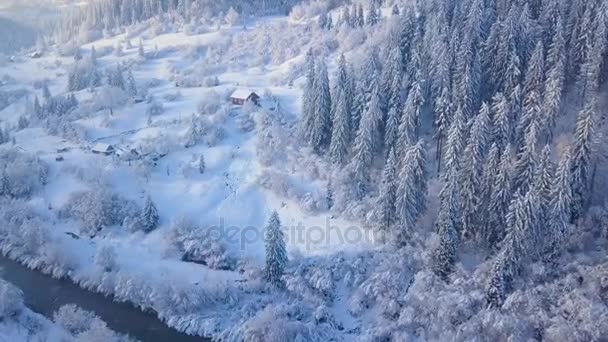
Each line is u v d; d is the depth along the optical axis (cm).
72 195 10619
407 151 8569
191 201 10531
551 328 6788
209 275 8906
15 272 9319
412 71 10581
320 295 8338
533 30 10238
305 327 7688
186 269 9106
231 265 9144
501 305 7294
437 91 10138
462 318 7375
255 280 8619
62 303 8588
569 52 9906
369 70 10594
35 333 7612
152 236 9794
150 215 9962
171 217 10206
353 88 10512
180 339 7912
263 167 10994
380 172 9869
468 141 8606
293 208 10006
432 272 7975
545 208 7681
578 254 7656
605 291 7019
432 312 7556
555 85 8700
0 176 11050
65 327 7712
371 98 9744
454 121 8419
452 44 10300
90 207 10156
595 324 6619
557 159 8838
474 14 10638
